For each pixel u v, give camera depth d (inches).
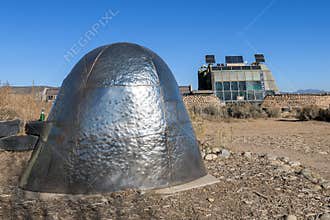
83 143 170.9
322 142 448.5
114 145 171.6
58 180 169.9
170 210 149.9
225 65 1861.5
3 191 180.4
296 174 222.1
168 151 181.6
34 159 184.7
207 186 186.5
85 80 184.1
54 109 191.0
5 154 296.4
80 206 154.5
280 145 417.7
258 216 144.8
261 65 1820.9
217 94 1712.6
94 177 167.8
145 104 181.9
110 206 153.7
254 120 970.1
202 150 311.1
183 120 198.4
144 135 176.9
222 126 727.7
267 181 201.5
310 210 153.3
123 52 193.0
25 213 147.4
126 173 170.7
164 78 196.9
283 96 1407.5
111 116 174.7
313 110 965.2
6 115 423.8
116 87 180.2
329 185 192.4
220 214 146.5
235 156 290.5
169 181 178.5
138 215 144.3
